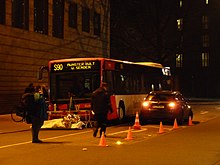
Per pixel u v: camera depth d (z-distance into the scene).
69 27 36.44
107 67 21.89
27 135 18.11
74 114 20.92
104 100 16.45
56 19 34.59
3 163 10.97
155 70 30.17
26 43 30.16
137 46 56.78
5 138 16.91
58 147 13.96
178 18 68.38
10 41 28.45
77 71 21.53
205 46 76.94
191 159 11.52
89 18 40.22
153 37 55.78
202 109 40.03
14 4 29.11
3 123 23.03
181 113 22.28
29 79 30.44
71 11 37.03
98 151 13.02
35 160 11.41
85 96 21.30
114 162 11.05
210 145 14.36
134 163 10.91
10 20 28.50
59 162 11.08
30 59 30.61
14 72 28.83
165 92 22.83
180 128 20.77
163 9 53.91
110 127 21.73
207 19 76.69
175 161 11.22
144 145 14.39
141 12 54.84
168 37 57.84
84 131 19.47
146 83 28.25
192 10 71.25
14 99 28.78
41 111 15.12
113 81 22.64
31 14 30.78
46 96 21.95
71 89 21.47
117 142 15.20
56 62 21.81
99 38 42.53
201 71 77.50
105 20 44.00
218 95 76.44
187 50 77.88
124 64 24.59
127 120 26.70
